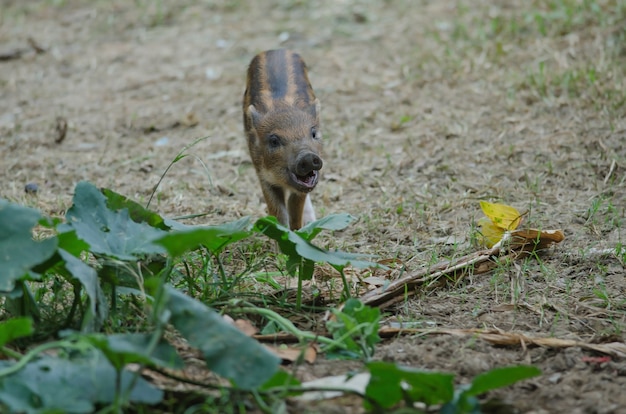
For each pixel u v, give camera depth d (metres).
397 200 10.67
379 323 7.07
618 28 14.82
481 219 8.91
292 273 7.20
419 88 14.39
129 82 16.05
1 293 5.97
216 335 5.33
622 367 6.06
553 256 8.58
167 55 17.27
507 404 5.44
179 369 5.36
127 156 12.86
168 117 14.30
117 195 6.95
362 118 13.55
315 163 9.50
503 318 7.26
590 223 9.39
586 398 5.62
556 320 7.07
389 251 9.09
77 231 6.13
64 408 4.85
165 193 11.30
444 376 5.02
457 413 5.13
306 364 6.16
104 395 5.09
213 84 15.63
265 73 11.05
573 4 16.06
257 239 9.38
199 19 19.14
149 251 6.44
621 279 7.99
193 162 12.55
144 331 6.50
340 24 17.98
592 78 13.23
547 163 11.27
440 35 16.48
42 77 16.59
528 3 17.05
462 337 6.68
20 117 14.67
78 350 5.63
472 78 14.38
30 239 5.75
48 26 19.42
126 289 6.52
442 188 10.99
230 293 7.33
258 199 11.21
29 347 6.18
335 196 11.03
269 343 6.55
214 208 10.77
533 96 13.20
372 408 5.29
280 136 9.87
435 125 12.94
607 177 10.62
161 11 19.58
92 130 13.97
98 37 18.59
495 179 11.05
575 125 12.22
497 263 8.16
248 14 19.17
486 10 17.11
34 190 11.52
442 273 7.89
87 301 6.36
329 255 6.81
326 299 7.61
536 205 10.12
